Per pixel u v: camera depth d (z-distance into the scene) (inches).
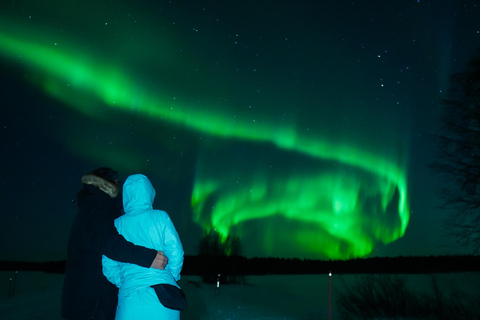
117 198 132.8
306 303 529.3
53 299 506.3
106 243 112.1
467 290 563.2
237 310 436.5
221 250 971.9
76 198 125.1
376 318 377.1
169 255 119.3
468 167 388.2
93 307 116.3
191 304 488.1
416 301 396.2
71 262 119.0
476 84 397.7
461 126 398.3
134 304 111.0
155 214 121.8
